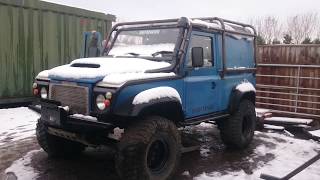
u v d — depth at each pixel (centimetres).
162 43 506
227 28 584
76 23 966
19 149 575
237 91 590
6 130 687
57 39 927
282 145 645
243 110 603
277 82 923
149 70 444
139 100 399
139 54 518
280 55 917
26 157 538
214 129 754
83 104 415
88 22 999
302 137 723
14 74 846
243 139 605
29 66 873
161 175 434
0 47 812
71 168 497
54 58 924
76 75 422
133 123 420
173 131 443
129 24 564
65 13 935
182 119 475
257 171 504
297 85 891
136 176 405
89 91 408
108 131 427
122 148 405
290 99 903
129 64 450
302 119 812
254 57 672
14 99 851
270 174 470
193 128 760
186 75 482
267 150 611
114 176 471
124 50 546
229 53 586
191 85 492
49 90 455
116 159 412
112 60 471
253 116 636
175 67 470
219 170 506
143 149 406
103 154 562
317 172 504
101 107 397
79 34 977
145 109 416
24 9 849
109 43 577
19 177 458
